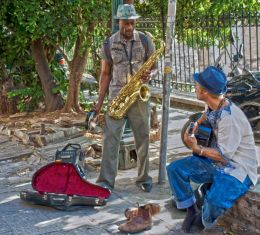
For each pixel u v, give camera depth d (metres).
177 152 6.73
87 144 6.95
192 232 4.30
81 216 4.77
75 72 9.07
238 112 3.90
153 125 7.48
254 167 3.99
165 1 9.97
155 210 4.50
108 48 5.23
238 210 4.09
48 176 5.00
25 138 7.61
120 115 5.14
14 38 8.98
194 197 4.28
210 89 3.85
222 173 3.95
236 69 8.20
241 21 9.88
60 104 9.52
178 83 11.26
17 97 9.82
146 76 5.13
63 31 8.31
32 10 7.95
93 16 8.41
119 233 4.37
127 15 5.04
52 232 4.43
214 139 4.02
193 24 10.63
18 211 4.92
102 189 4.96
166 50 5.29
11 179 5.98
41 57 9.27
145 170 5.37
